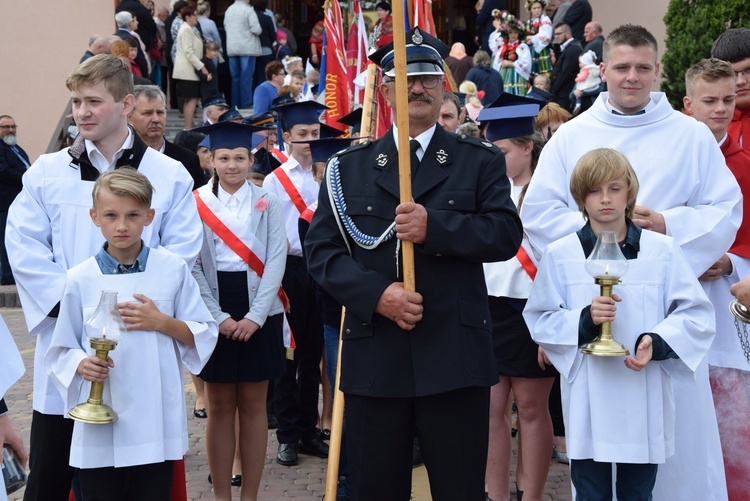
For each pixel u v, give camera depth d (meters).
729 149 5.66
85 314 4.53
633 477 4.56
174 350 4.63
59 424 4.78
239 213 6.16
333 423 5.53
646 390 4.50
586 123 5.36
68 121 18.23
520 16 21.86
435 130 4.42
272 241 6.18
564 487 6.62
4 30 20.20
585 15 17.20
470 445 4.25
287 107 7.65
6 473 3.82
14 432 3.79
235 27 18.08
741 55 5.96
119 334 4.34
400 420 4.27
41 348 4.82
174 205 5.06
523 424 5.73
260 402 6.01
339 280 4.25
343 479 6.36
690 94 5.74
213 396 5.92
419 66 4.29
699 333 4.48
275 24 19.69
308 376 7.38
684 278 4.55
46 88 20.31
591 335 4.49
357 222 4.35
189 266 4.98
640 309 4.55
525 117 5.88
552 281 4.69
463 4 24.75
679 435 4.84
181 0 17.61
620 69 5.20
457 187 4.31
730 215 5.13
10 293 14.17
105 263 4.60
